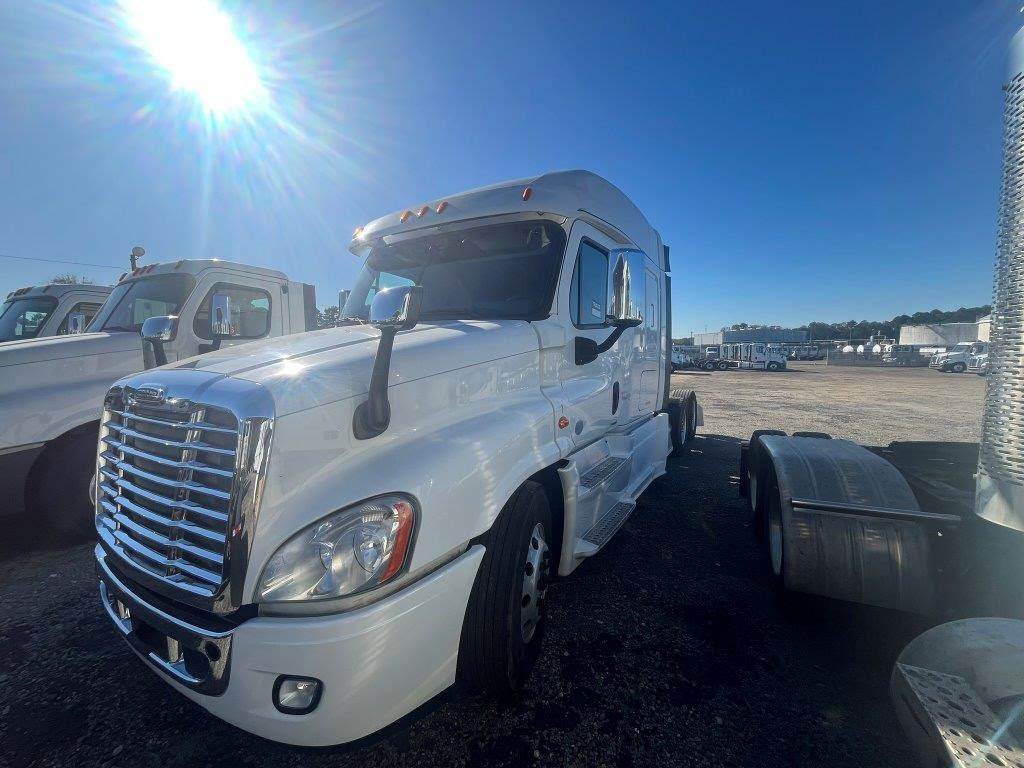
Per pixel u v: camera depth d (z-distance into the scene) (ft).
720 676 8.44
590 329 10.87
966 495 9.44
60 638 9.64
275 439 5.29
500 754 6.76
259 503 5.16
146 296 17.33
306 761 6.70
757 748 6.90
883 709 7.71
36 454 13.06
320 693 5.05
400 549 5.53
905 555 8.57
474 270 10.43
